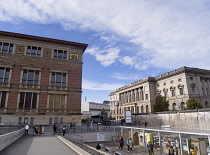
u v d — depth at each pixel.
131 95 89.56
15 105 34.34
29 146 14.73
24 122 34.28
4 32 36.28
